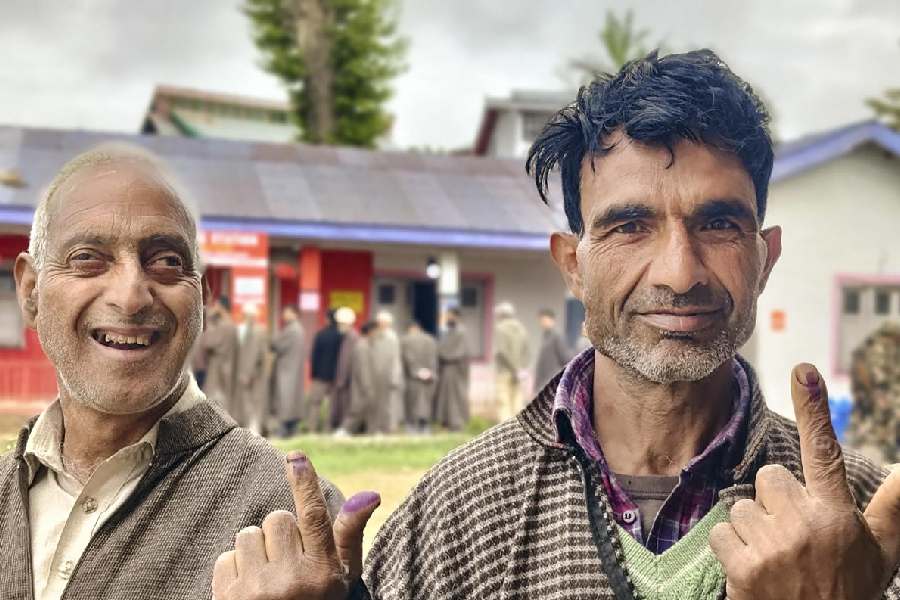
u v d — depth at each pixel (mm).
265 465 2102
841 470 1400
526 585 1699
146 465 2072
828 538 1360
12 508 2055
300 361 13711
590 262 1728
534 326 18266
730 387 1788
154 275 2039
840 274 16859
